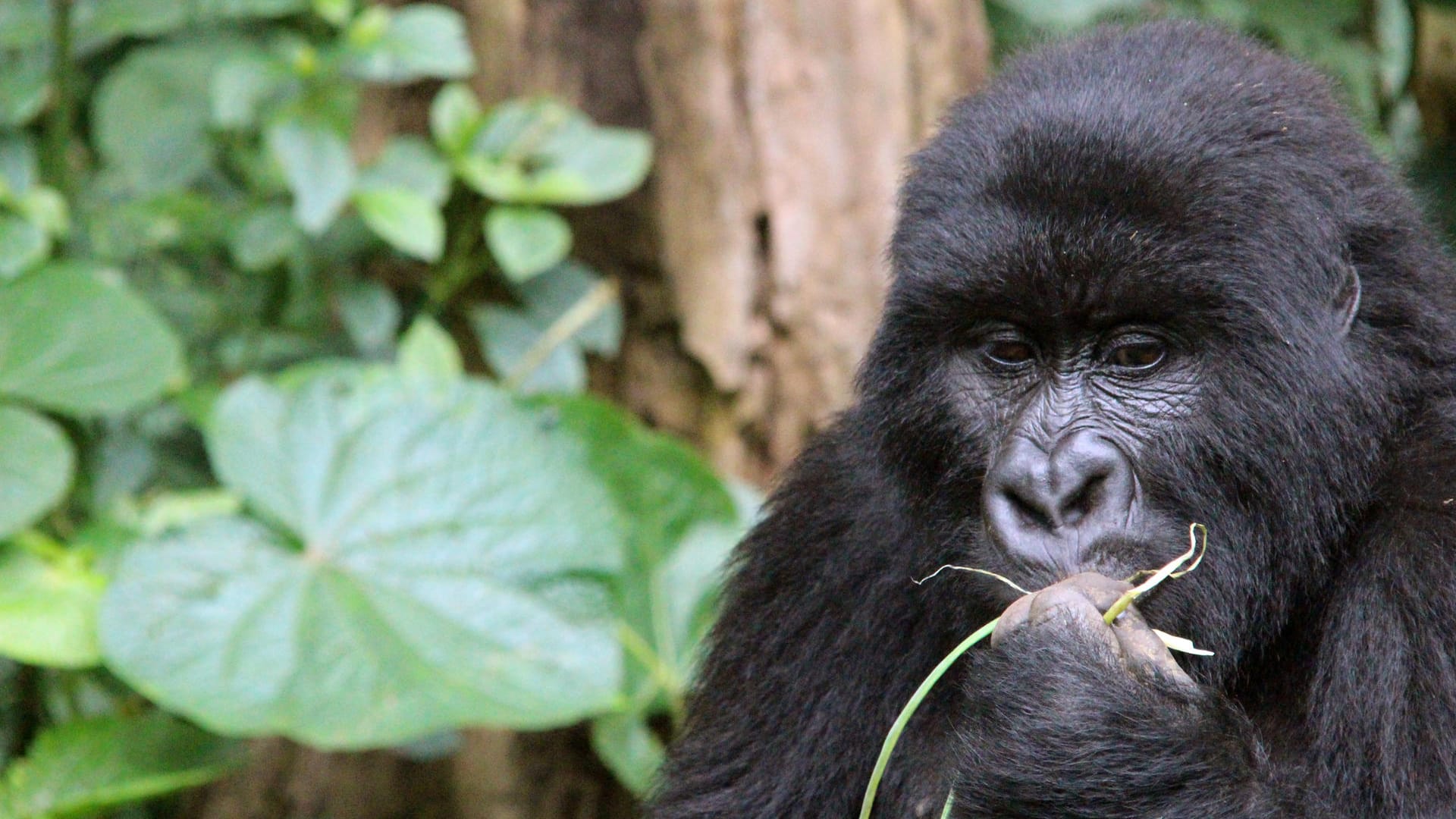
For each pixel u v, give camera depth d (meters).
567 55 12.22
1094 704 6.16
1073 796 6.15
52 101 12.52
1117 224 6.46
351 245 12.35
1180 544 6.64
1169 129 6.57
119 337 10.57
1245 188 6.53
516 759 11.98
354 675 9.36
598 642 9.95
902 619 7.75
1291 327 6.53
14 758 10.86
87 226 12.52
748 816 7.93
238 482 10.04
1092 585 6.36
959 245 6.71
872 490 7.71
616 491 10.80
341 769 12.03
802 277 12.06
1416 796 6.15
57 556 10.39
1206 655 6.34
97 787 9.79
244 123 11.96
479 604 9.93
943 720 7.57
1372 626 6.47
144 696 10.99
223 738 10.18
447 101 11.85
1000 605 6.79
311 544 9.99
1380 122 15.70
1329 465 6.66
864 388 7.43
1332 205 6.78
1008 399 6.91
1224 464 6.60
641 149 11.75
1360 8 15.50
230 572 9.70
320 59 11.78
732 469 12.16
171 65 12.91
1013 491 6.63
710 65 11.97
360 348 12.42
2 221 10.91
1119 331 6.65
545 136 11.80
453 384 10.92
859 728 7.83
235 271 12.70
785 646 8.03
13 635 9.43
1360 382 6.74
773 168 12.02
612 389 12.37
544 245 11.57
